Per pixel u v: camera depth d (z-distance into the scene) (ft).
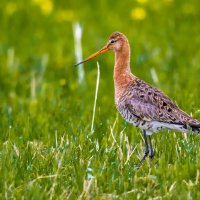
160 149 38.96
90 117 45.65
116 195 33.14
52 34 74.74
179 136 40.32
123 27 74.23
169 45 66.18
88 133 40.57
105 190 33.83
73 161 36.29
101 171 34.96
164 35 70.23
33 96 55.21
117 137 40.47
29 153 37.42
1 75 61.77
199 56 64.75
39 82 59.11
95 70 61.77
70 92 56.49
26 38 73.72
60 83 58.34
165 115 38.14
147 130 39.01
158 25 75.10
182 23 75.46
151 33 72.38
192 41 69.51
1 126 46.39
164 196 32.40
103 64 64.59
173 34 71.05
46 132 42.96
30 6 82.38
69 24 77.56
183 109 45.09
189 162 35.24
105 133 41.32
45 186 33.94
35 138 42.68
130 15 78.84
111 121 44.29
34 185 33.65
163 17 77.46
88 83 58.80
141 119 38.93
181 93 50.85
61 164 35.83
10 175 34.76
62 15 78.07
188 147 36.96
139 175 35.19
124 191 33.47
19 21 78.48
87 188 33.12
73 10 81.51
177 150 37.78
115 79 41.22
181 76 59.36
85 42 70.49
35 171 36.01
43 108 50.65
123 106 39.86
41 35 74.38
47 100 53.21
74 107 48.98
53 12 80.94
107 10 80.74
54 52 69.10
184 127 37.68
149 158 37.96
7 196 33.06
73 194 33.27
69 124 42.83
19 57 67.51
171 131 40.93
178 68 62.03
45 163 36.55
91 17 78.48
